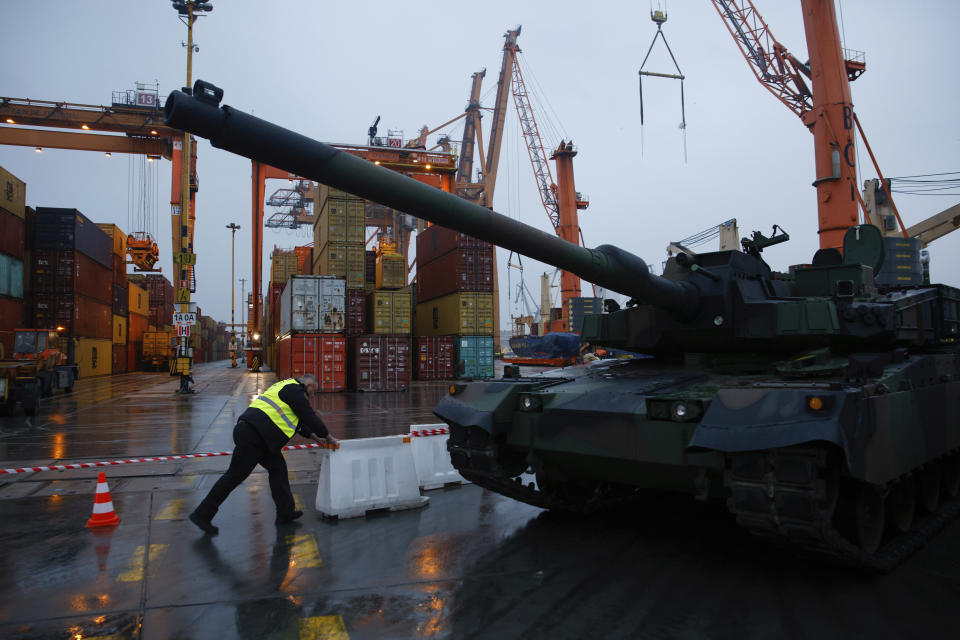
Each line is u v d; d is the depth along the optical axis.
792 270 7.38
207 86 3.58
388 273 34.19
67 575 4.72
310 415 6.06
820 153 31.11
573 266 4.85
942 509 6.52
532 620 3.92
